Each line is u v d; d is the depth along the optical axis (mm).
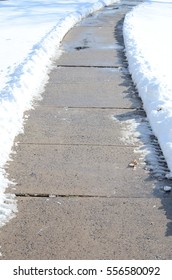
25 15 15789
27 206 5102
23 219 4938
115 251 4617
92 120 6805
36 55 9422
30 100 7418
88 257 4551
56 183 5430
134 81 8297
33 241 4703
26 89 7680
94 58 9789
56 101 7418
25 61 8961
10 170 5621
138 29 12734
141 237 4766
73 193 5289
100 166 5734
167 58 9414
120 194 5293
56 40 11109
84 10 16812
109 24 14320
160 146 6082
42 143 6191
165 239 4750
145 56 9430
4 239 4715
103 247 4652
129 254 4590
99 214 5020
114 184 5430
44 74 8688
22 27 13180
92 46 10852
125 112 7078
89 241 4711
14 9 17484
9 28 13031
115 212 5051
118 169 5680
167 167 5703
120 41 11430
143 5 20109
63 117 6879
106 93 7789
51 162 5793
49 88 7973
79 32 12695
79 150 6051
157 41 11031
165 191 5340
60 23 13422
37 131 6469
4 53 9844
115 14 17062
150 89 7484
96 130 6523
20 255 4562
